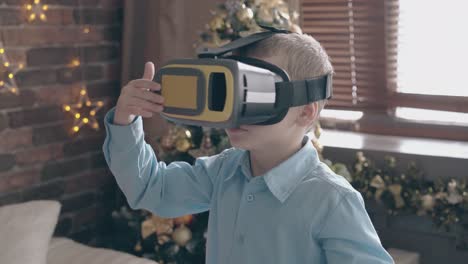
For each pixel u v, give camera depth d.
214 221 1.26
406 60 2.77
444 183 2.43
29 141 2.65
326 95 1.16
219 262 1.22
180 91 1.02
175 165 1.33
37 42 2.65
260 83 1.02
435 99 2.74
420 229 2.53
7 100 2.56
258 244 1.15
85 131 2.87
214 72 0.98
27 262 2.15
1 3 2.51
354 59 2.87
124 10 2.91
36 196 2.70
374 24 2.80
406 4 2.73
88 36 2.86
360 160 2.55
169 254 2.41
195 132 2.39
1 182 2.57
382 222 2.59
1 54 2.52
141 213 2.58
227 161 1.28
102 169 2.96
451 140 2.72
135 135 1.21
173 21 2.82
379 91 2.84
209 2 2.78
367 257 1.07
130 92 1.12
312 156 1.17
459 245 2.43
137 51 2.94
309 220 1.11
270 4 2.35
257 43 1.16
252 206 1.17
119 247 2.79
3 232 2.22
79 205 2.88
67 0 2.76
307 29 2.95
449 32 2.67
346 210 1.10
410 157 2.51
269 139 1.13
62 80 2.76
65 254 2.36
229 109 0.96
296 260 1.12
